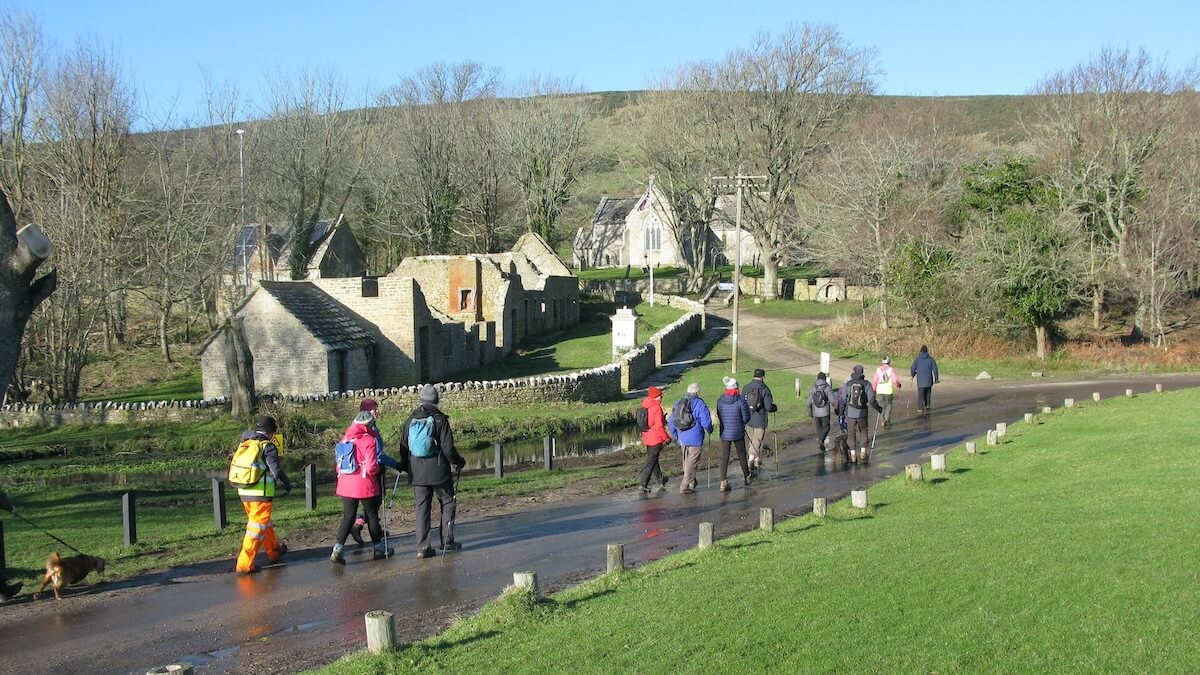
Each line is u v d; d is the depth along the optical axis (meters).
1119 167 52.88
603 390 39.09
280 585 12.19
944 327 48.00
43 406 34.19
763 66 73.75
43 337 44.84
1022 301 43.88
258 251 61.12
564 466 24.45
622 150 104.44
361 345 41.00
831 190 66.12
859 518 13.91
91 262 41.94
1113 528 11.50
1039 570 9.79
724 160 76.69
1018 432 22.98
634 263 111.38
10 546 14.80
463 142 83.06
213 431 31.09
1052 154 56.94
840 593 9.49
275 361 37.91
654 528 15.34
